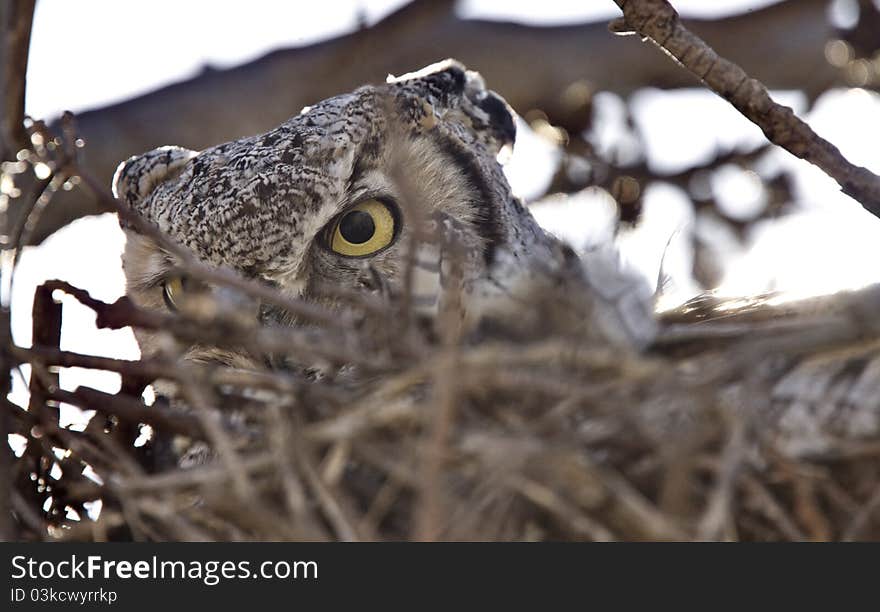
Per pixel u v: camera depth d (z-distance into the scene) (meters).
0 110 3.96
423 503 3.85
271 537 3.88
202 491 3.89
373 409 3.87
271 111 4.27
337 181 4.02
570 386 3.87
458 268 3.93
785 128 3.94
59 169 3.94
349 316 3.94
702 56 3.94
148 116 4.27
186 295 4.02
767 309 3.98
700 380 3.87
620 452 3.88
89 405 3.93
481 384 3.87
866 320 3.87
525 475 3.86
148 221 4.03
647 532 3.87
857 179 3.94
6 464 3.91
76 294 3.94
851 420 3.89
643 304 3.94
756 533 3.89
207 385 3.90
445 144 4.05
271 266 4.01
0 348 3.92
